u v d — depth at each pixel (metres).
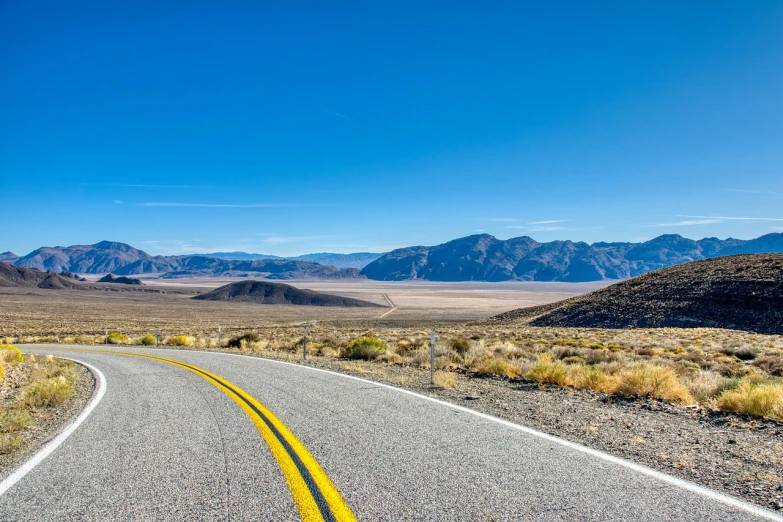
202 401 9.31
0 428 7.45
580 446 6.04
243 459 5.58
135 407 8.92
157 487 4.75
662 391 9.33
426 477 4.93
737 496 4.46
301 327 67.00
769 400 7.82
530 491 4.56
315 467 5.25
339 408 8.38
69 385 11.41
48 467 5.44
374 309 170.12
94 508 4.29
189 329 62.34
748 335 35.16
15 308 103.50
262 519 3.99
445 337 32.25
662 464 5.38
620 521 3.94
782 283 48.19
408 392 9.95
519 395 9.74
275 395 9.73
